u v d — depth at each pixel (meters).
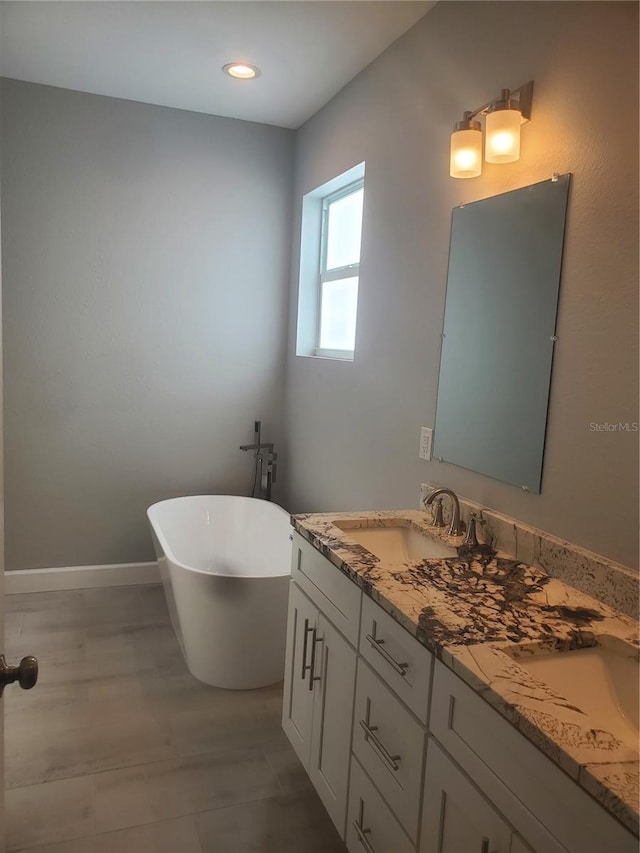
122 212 3.49
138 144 3.47
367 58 2.75
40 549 3.59
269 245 3.81
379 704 1.60
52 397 3.49
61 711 2.50
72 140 3.35
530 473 1.84
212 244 3.69
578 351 1.67
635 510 1.51
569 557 1.66
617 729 1.31
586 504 1.65
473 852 1.22
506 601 1.55
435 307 2.32
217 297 3.74
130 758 2.25
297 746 2.17
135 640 3.09
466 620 1.43
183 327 3.69
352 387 3.00
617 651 1.37
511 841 1.10
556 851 0.99
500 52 1.97
